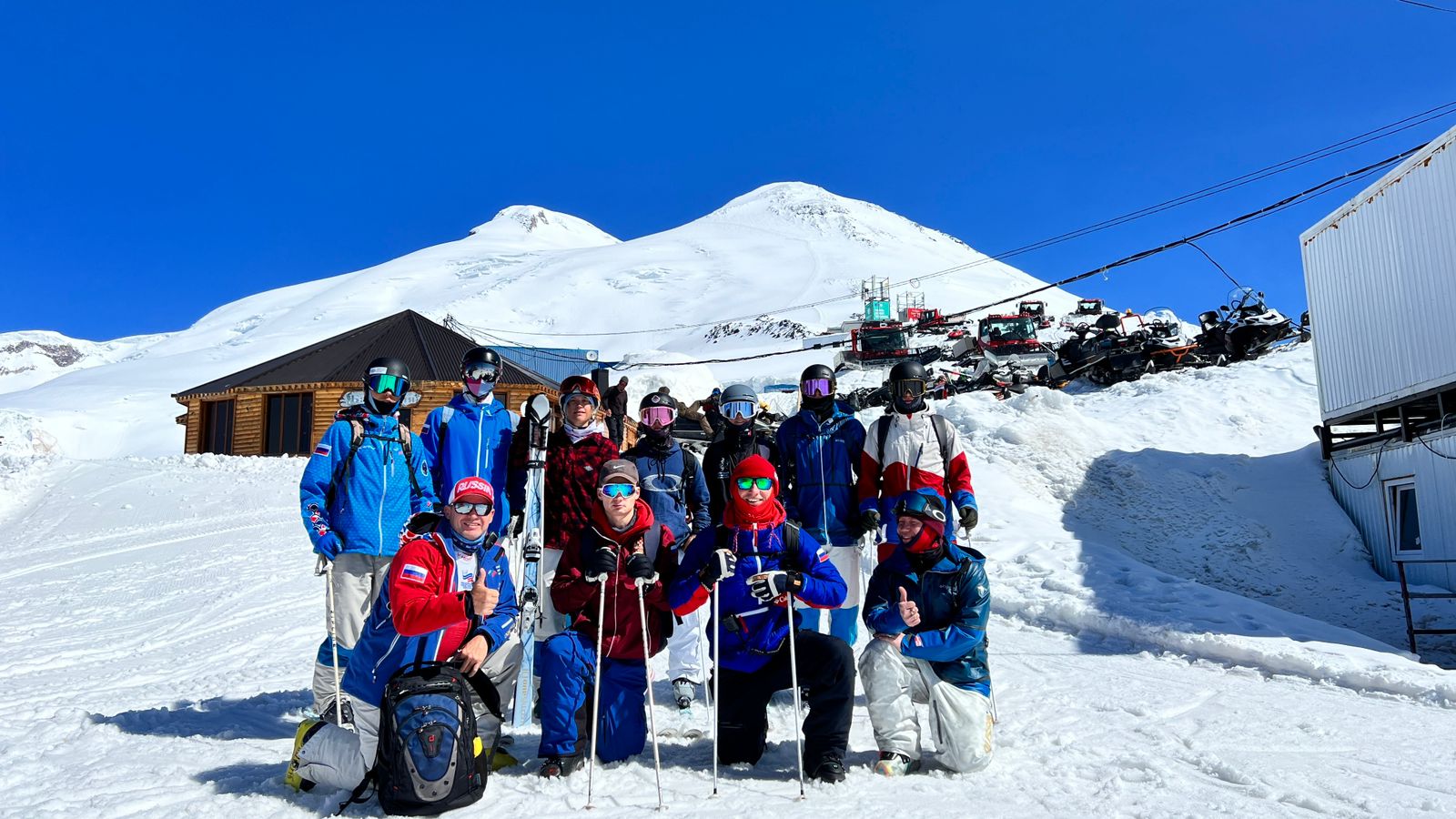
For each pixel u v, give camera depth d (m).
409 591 3.68
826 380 5.89
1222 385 19.34
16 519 16.92
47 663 7.11
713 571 4.09
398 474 4.89
